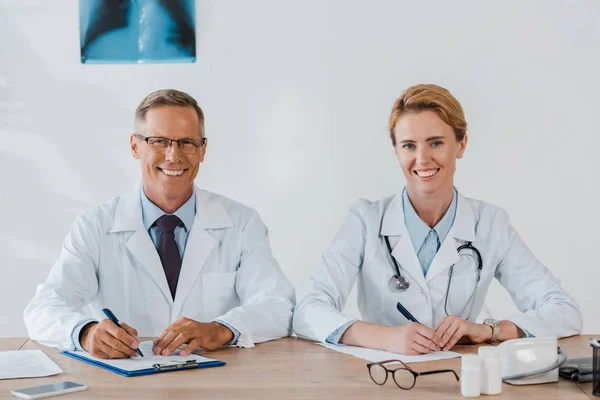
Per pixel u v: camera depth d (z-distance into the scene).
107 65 2.82
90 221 1.87
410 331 1.50
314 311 1.66
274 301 1.75
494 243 1.81
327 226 2.84
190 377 1.33
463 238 1.77
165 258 1.87
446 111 1.65
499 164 2.81
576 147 2.79
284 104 2.82
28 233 2.85
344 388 1.26
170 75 2.82
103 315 1.90
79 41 2.83
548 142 2.79
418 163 1.68
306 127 2.83
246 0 2.81
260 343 1.63
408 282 1.76
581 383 1.29
